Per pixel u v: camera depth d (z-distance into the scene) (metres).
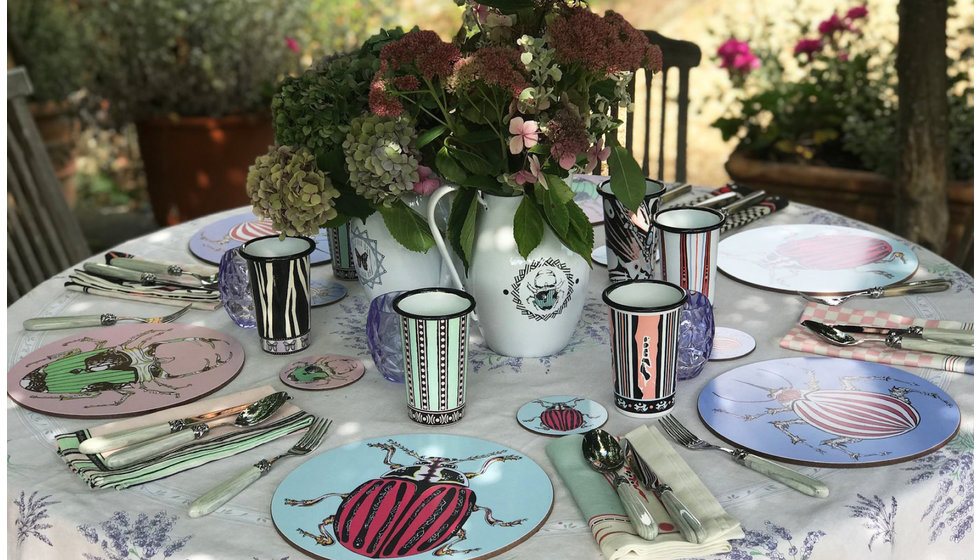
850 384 1.03
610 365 1.12
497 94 0.99
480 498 0.84
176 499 0.86
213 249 1.54
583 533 0.80
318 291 1.37
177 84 3.41
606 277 1.41
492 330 1.13
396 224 1.12
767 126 3.22
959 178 3.01
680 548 0.76
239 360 1.14
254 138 3.46
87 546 0.83
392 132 1.05
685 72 2.07
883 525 0.82
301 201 1.08
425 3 5.75
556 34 0.95
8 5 3.46
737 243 1.50
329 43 3.88
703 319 1.03
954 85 3.12
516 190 1.03
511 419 1.00
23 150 2.00
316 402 1.04
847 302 1.28
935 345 1.09
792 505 0.83
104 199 4.22
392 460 0.90
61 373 1.11
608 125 1.03
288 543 0.79
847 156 3.17
